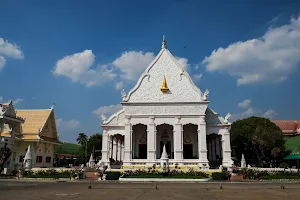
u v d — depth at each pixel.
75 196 17.11
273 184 27.00
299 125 75.06
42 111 54.59
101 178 33.38
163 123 43.69
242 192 19.56
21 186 24.12
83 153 92.12
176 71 45.81
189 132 48.00
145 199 15.75
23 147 49.38
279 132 58.28
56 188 22.31
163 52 47.19
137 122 43.91
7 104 40.38
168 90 44.88
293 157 53.28
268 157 60.06
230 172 35.00
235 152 69.31
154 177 31.80
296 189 21.73
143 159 42.94
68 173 36.25
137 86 45.28
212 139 49.91
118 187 23.25
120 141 51.91
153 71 46.06
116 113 46.28
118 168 42.94
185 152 47.44
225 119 44.97
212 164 46.53
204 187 23.39
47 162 54.16
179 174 33.53
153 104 44.22
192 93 44.53
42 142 51.06
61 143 57.94
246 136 63.00
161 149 47.25
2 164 36.78
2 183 27.39
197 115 43.56
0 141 36.34
